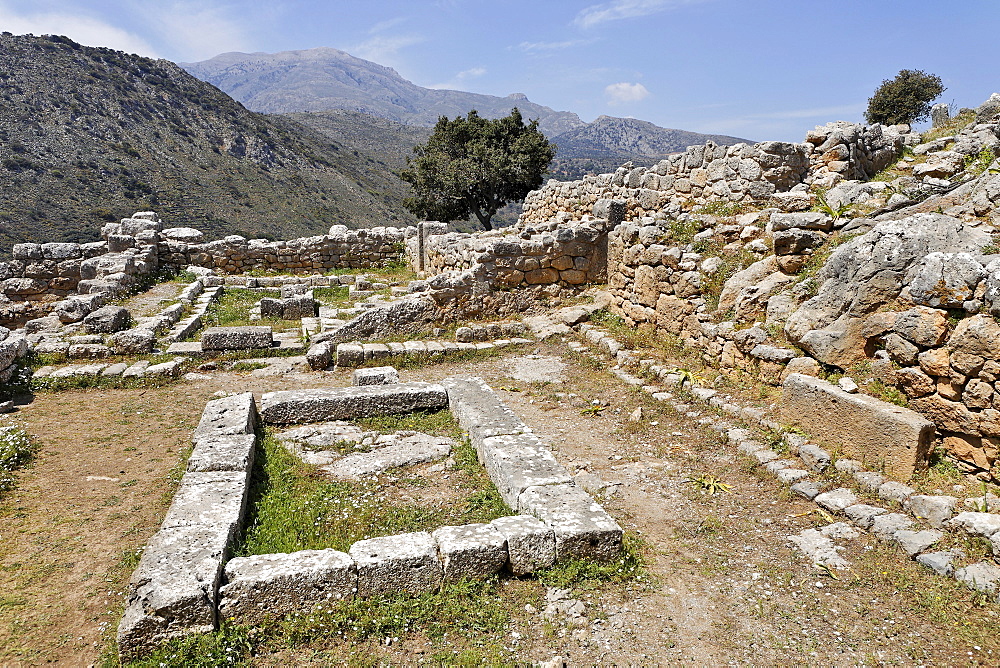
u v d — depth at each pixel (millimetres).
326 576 4074
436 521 5363
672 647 3928
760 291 8141
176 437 7324
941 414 5504
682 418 7594
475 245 12312
